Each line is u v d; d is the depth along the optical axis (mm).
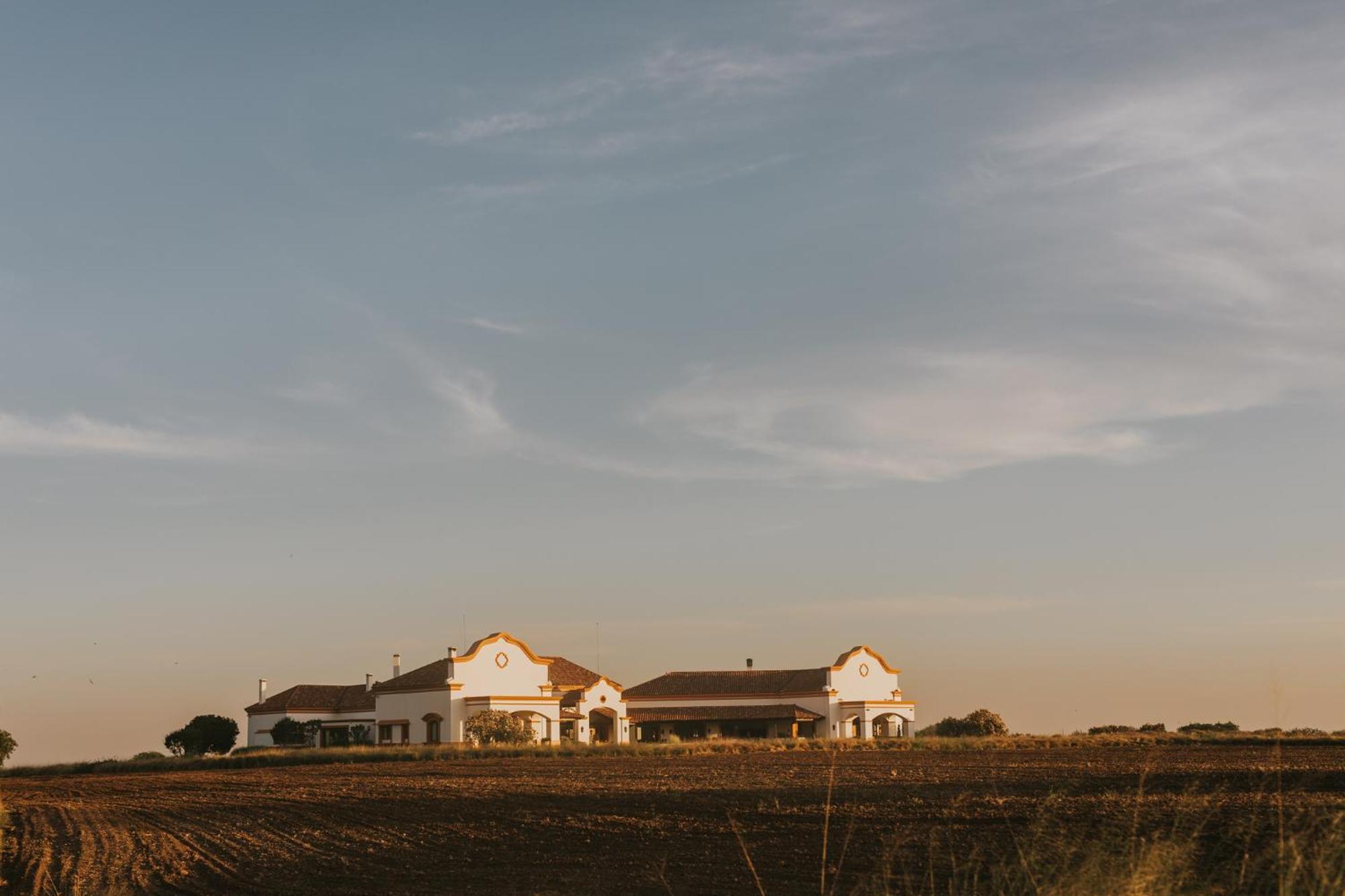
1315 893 12633
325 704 95875
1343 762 44438
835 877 20469
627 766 54344
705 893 19922
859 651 95188
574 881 21906
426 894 21531
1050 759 51219
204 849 30016
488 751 65375
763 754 62688
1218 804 17062
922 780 38688
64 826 36969
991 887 16750
